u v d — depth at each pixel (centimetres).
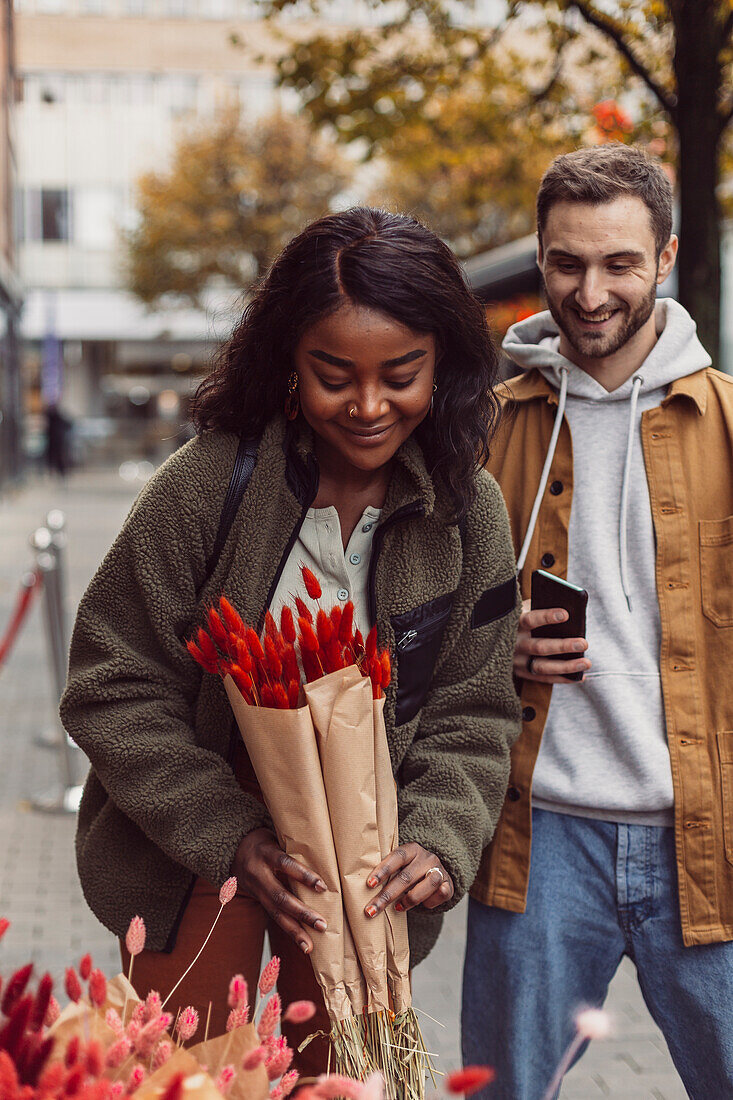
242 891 195
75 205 3797
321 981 163
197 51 3753
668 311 218
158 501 182
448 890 173
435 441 185
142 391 3862
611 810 209
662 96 470
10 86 2723
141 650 187
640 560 211
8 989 117
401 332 162
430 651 190
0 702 755
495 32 601
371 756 161
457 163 735
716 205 439
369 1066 160
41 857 484
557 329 229
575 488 217
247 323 180
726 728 204
